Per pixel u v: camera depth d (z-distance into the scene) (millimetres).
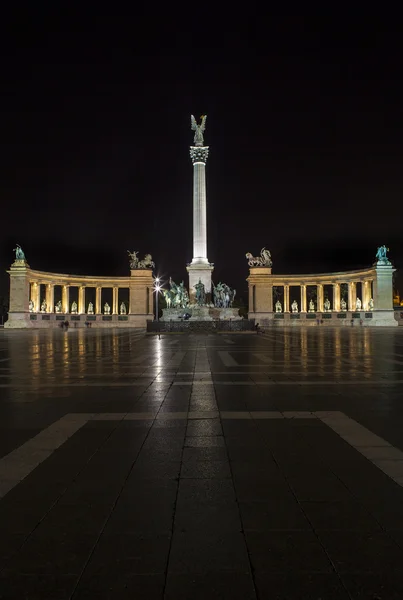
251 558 4625
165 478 6801
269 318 108750
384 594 4078
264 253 110438
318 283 107562
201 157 79562
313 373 18922
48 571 4426
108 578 4305
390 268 93062
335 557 4641
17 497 6129
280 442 8695
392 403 12438
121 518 5492
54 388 15312
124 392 14453
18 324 91750
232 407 12008
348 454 7930
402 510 5688
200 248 78500
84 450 8219
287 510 5695
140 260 112812
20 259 93312
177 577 4316
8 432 9516
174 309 75438
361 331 69000
